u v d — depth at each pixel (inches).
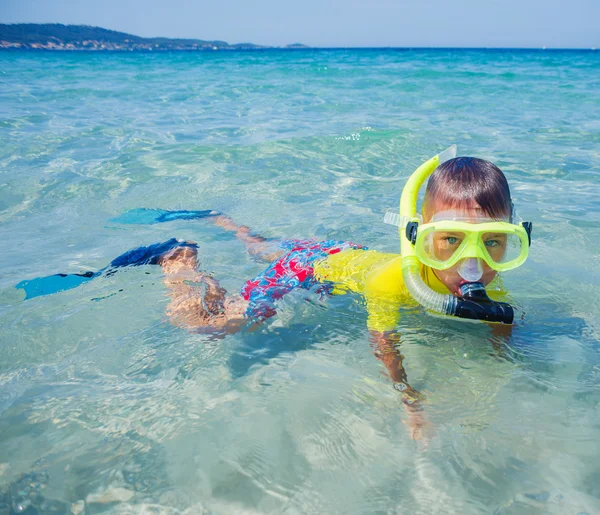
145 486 17.8
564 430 19.8
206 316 29.5
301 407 21.6
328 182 56.9
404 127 85.9
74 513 16.9
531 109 110.7
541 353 24.9
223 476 18.1
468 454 18.8
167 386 23.2
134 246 40.5
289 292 32.3
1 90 146.9
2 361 25.3
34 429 20.4
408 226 25.9
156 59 470.9
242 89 157.2
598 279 32.7
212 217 45.8
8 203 50.3
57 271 35.7
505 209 25.4
